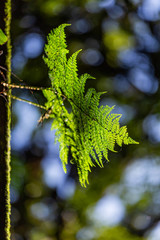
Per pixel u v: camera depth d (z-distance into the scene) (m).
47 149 7.44
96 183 7.91
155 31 8.44
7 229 1.35
